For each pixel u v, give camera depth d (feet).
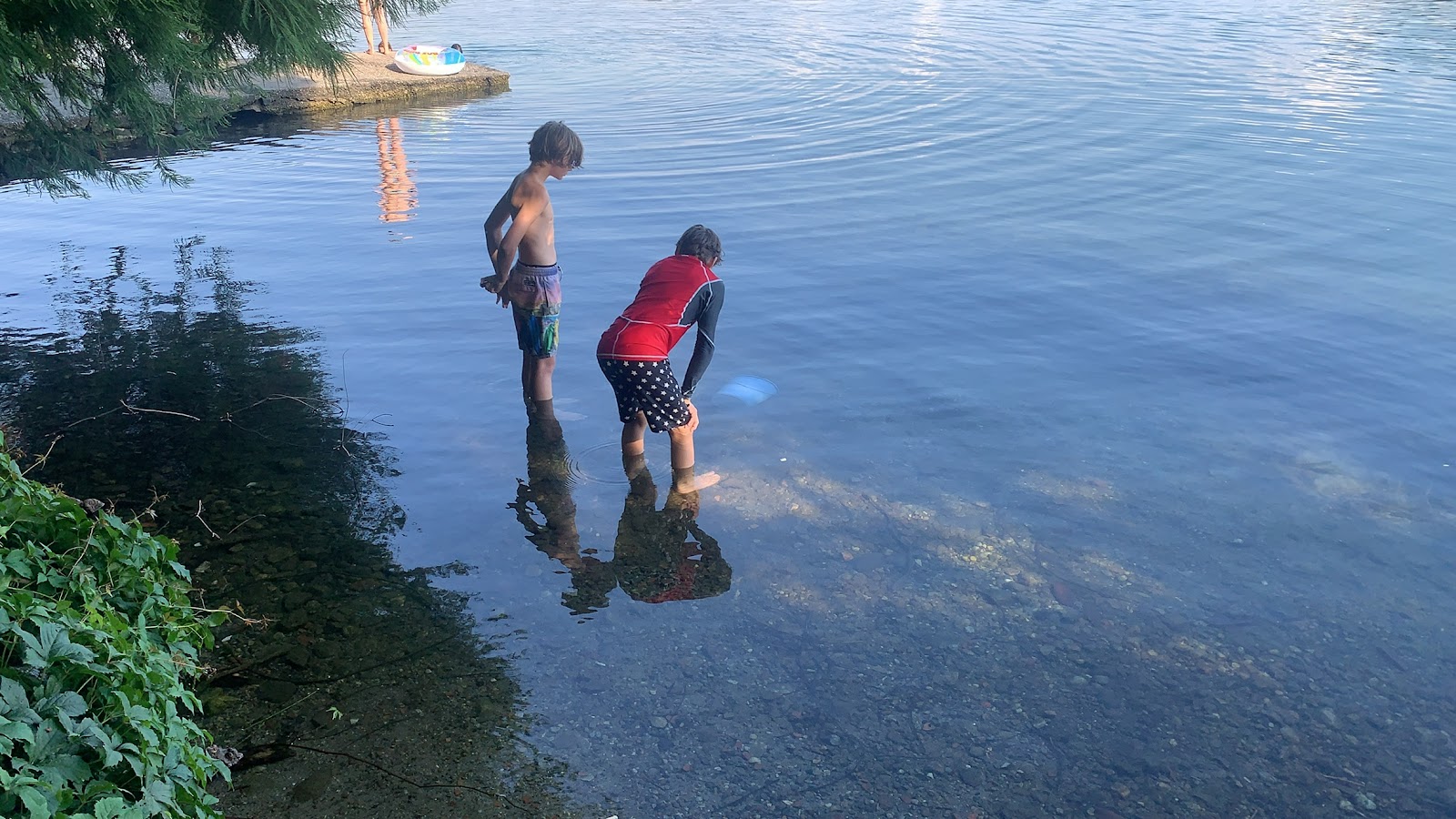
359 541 15.85
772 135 47.34
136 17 23.26
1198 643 13.50
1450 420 19.66
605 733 11.85
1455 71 60.29
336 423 19.93
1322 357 22.62
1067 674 12.92
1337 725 12.08
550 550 15.70
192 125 29.58
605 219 33.94
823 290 27.22
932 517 16.56
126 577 11.24
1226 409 20.25
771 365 22.54
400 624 13.79
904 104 54.29
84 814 7.28
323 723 11.89
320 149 46.37
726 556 15.56
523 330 20.30
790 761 11.48
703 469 18.22
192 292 27.53
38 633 9.14
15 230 33.96
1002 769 11.40
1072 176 39.19
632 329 17.52
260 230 33.45
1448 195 35.47
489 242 20.33
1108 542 15.80
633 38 81.92
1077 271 28.53
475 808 10.71
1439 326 24.22
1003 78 61.41
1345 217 33.27
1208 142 44.37
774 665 13.09
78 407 20.52
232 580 14.67
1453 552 15.43
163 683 9.36
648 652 13.30
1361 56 66.13
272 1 25.13
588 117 52.39
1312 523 16.24
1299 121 48.06
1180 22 83.97
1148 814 10.82
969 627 13.84
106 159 43.01
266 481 17.63
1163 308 25.67
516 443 19.22
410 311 25.96
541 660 13.12
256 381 21.83
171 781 8.54
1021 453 18.61
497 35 84.12
